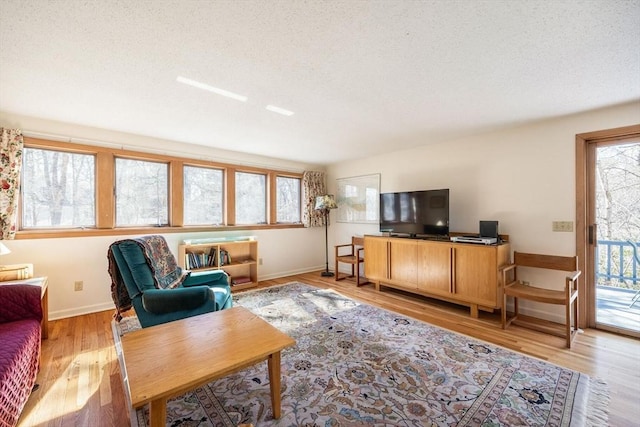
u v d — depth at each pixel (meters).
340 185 5.32
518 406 1.59
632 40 1.55
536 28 1.46
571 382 1.81
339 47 1.65
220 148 4.18
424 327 2.71
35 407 1.61
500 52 1.69
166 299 2.08
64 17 1.36
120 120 2.93
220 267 3.97
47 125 2.91
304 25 1.44
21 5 1.27
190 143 3.88
